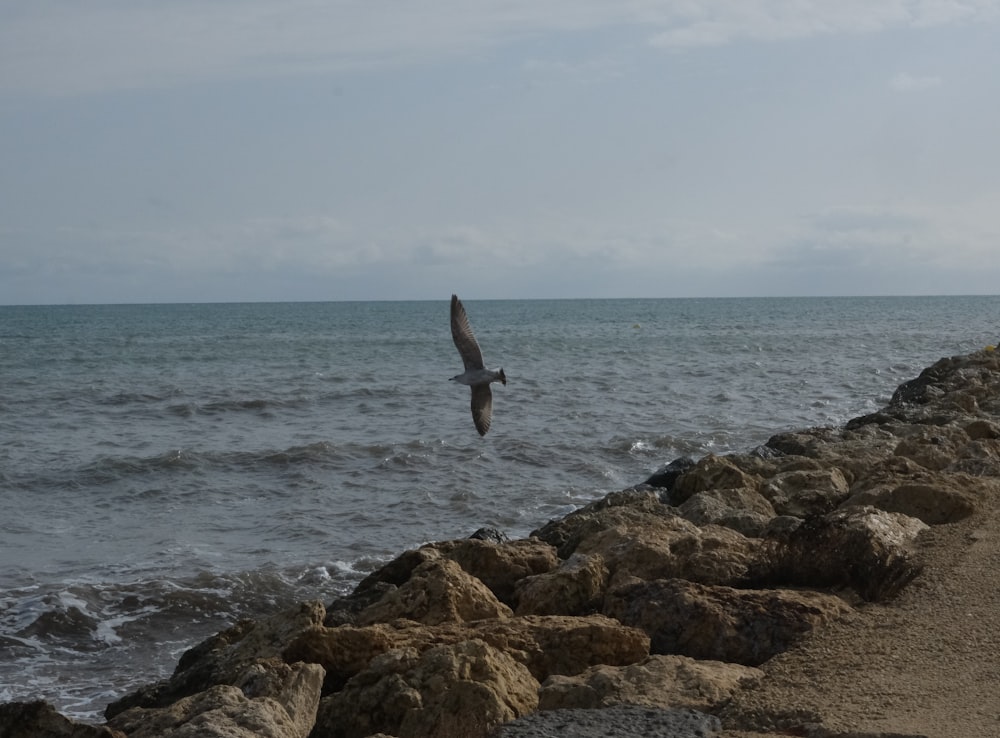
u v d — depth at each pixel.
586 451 25.52
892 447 16.38
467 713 6.99
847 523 9.59
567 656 8.25
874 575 9.06
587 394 37.69
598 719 6.63
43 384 42.72
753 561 9.70
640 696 7.07
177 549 17.62
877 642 7.74
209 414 34.38
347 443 26.97
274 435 29.52
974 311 144.12
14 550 17.69
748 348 64.25
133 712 8.57
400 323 112.75
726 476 14.16
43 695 12.05
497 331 93.38
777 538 9.80
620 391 38.72
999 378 24.88
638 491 14.67
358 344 70.88
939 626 7.93
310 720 7.58
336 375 46.66
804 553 9.52
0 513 20.48
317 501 21.08
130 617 14.42
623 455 25.23
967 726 6.24
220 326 105.88
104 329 99.44
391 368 50.81
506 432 28.56
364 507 20.48
